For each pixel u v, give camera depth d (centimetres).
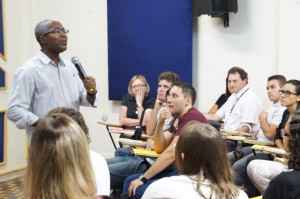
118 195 312
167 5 476
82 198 109
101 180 167
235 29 455
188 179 142
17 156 478
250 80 451
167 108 274
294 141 151
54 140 109
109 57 509
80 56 531
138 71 495
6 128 459
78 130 113
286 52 418
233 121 404
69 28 531
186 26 470
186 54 472
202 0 453
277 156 281
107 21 508
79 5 528
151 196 143
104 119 511
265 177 246
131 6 492
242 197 145
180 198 137
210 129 147
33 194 109
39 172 108
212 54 468
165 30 479
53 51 252
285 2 415
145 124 398
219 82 467
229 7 437
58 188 107
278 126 342
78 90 273
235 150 331
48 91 249
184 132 148
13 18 477
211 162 143
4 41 457
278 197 147
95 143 531
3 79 455
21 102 241
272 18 436
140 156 292
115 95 511
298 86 313
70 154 108
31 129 245
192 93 270
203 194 137
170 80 340
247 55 451
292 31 414
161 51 482
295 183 144
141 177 264
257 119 394
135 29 493
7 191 420
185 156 146
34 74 245
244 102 397
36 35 253
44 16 526
